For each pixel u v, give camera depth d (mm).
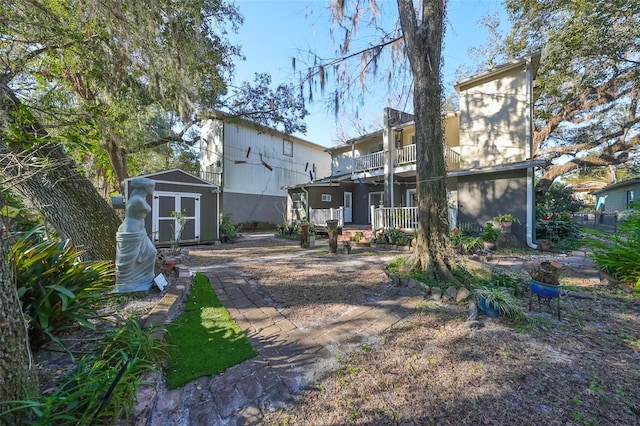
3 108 3314
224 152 16672
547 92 12008
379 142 14859
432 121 4438
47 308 2205
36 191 4082
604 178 26969
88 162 10531
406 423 1711
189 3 5922
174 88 6418
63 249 2771
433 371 2211
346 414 1797
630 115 11906
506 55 12211
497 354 2436
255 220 18094
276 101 12844
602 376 2131
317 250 8875
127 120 7789
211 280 4828
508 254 7691
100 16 4449
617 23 9078
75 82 6887
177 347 2496
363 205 15445
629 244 4578
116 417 1498
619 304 3699
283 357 2422
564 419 1711
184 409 1818
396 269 4730
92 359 1958
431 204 4395
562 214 10664
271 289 4312
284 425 1720
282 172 19781
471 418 1731
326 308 3527
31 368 1452
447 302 3604
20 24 3793
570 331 2895
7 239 1680
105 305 3250
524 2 10430
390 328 2969
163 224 9391
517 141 9227
